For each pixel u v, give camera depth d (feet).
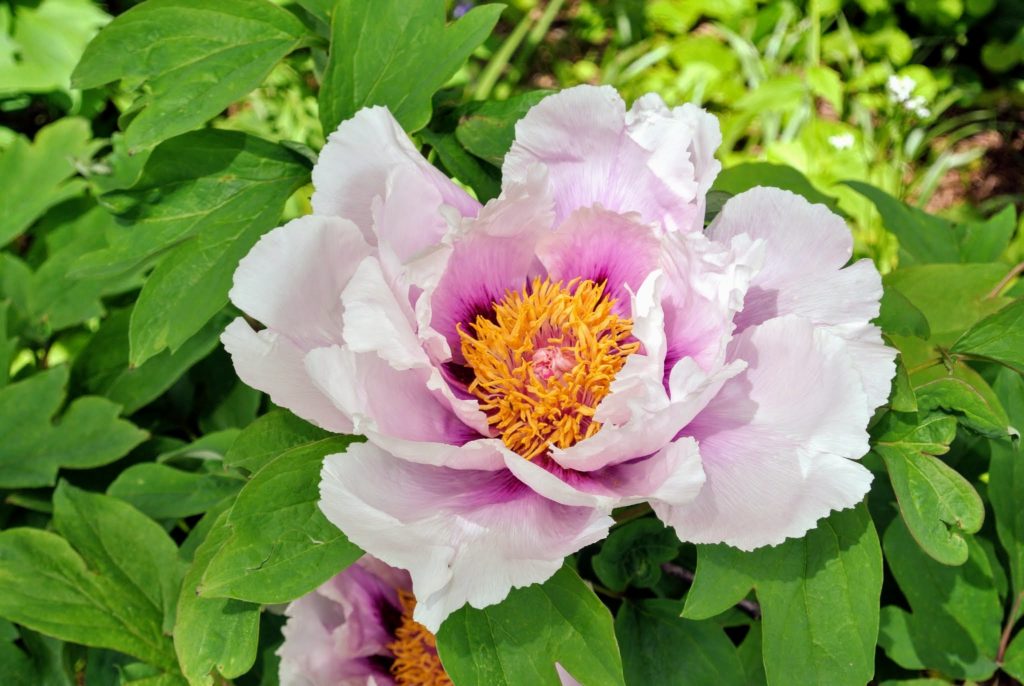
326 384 1.47
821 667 1.54
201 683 1.61
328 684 1.85
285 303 1.54
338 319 1.57
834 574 1.56
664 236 1.54
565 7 4.34
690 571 1.93
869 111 3.94
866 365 1.55
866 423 1.49
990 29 4.11
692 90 3.88
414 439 1.55
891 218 2.12
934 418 1.62
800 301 1.58
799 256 1.59
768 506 1.49
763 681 1.82
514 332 1.61
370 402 1.50
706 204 1.73
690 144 1.59
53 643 1.93
